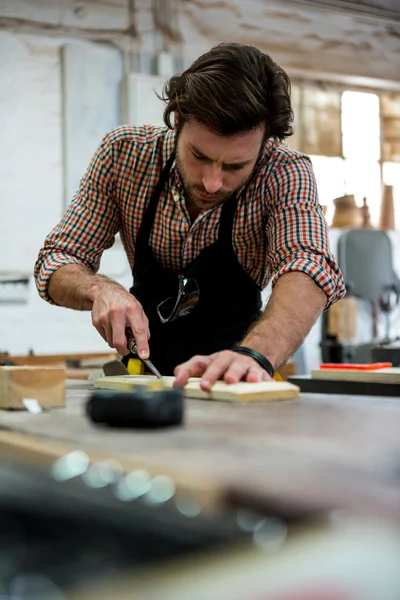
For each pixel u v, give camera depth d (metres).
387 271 5.07
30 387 1.15
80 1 4.56
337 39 5.36
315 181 1.84
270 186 1.82
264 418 1.04
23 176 4.38
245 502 0.55
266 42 5.13
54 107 4.49
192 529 0.56
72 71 4.51
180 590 0.39
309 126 5.30
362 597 0.35
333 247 5.28
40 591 0.46
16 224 4.35
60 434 0.86
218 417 1.04
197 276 1.93
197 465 0.66
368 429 0.93
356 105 5.50
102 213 1.94
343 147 5.43
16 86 4.38
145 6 4.75
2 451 0.83
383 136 5.58
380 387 1.61
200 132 1.50
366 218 5.43
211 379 1.29
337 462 0.68
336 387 1.68
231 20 5.02
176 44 4.86
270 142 1.84
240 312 1.98
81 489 0.66
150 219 1.91
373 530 0.45
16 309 4.32
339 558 0.40
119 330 1.49
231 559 0.44
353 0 5.40
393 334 5.44
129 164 1.88
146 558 0.53
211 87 1.48
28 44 4.42
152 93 4.71
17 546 0.58
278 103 1.59
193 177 1.61
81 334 4.50
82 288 1.68
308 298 1.57
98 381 1.55
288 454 0.73
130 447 0.77
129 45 4.70
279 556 0.42
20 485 0.71
